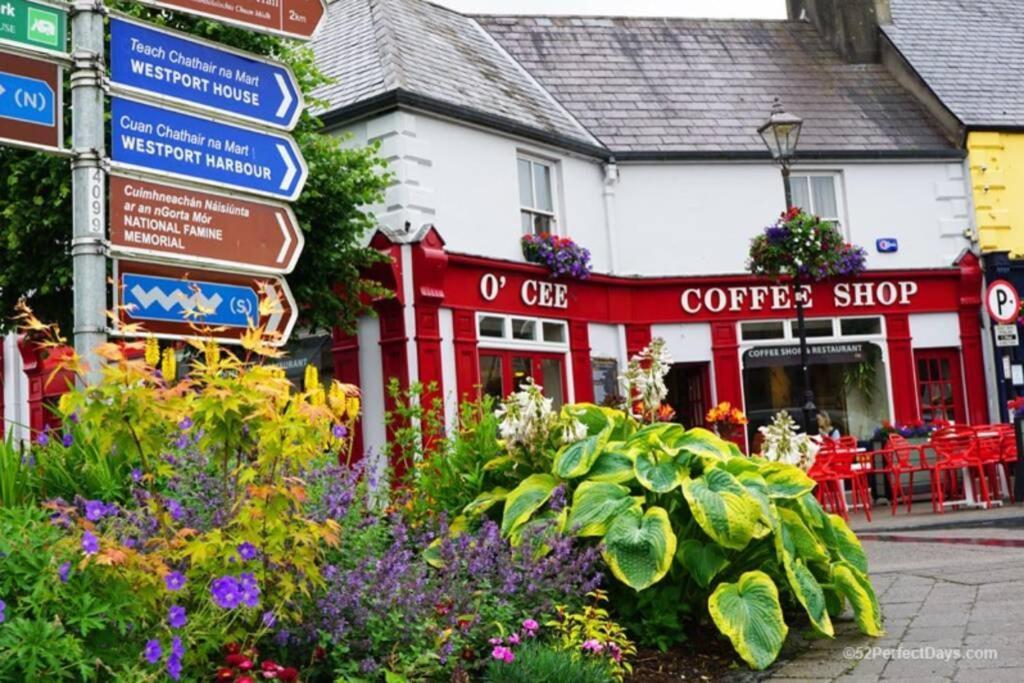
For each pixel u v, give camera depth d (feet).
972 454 44.91
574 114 57.67
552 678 14.08
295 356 48.55
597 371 53.11
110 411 12.05
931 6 68.74
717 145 57.62
